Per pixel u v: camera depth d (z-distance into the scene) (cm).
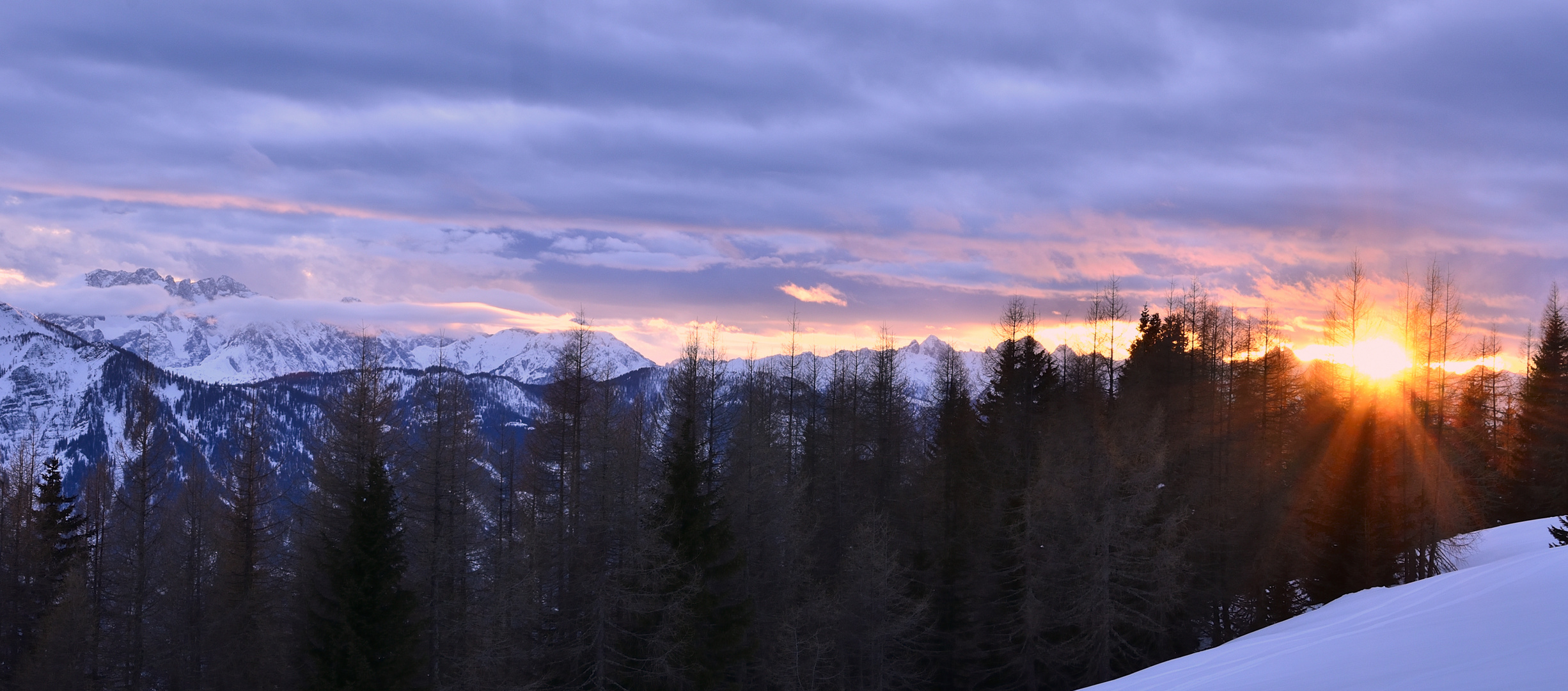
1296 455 5059
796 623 3747
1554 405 6106
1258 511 4391
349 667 3011
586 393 4441
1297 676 1708
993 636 4388
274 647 4138
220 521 5478
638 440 4016
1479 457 5666
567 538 3678
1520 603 1888
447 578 3859
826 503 5159
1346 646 1919
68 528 5469
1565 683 1146
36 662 4369
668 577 3259
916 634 4291
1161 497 4350
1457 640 1645
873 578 3912
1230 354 5503
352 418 4162
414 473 4172
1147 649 4222
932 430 6159
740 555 3497
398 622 3073
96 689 4431
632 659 3325
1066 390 5778
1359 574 4062
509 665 3488
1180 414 5022
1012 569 4128
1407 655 1638
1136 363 5825
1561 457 5909
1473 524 5700
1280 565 4300
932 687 4578
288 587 4316
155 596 4978
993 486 4569
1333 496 4266
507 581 3428
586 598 3494
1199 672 2128
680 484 3403
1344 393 4488
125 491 5319
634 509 3334
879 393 5562
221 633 4725
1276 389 5238
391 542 3147
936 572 4541
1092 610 3794
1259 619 4334
